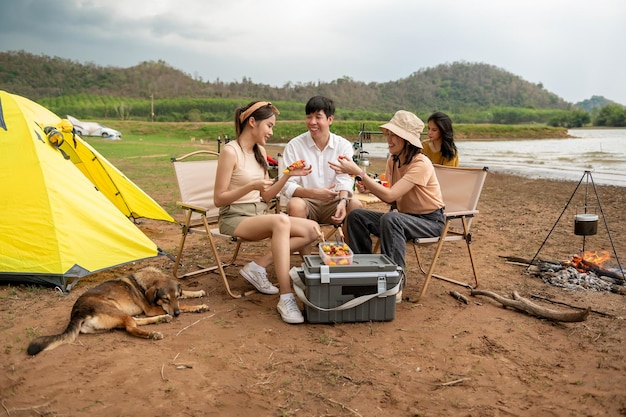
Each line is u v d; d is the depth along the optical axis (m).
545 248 6.02
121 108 97.75
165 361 3.06
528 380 2.88
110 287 3.69
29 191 4.47
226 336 3.44
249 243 6.21
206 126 64.81
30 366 2.98
